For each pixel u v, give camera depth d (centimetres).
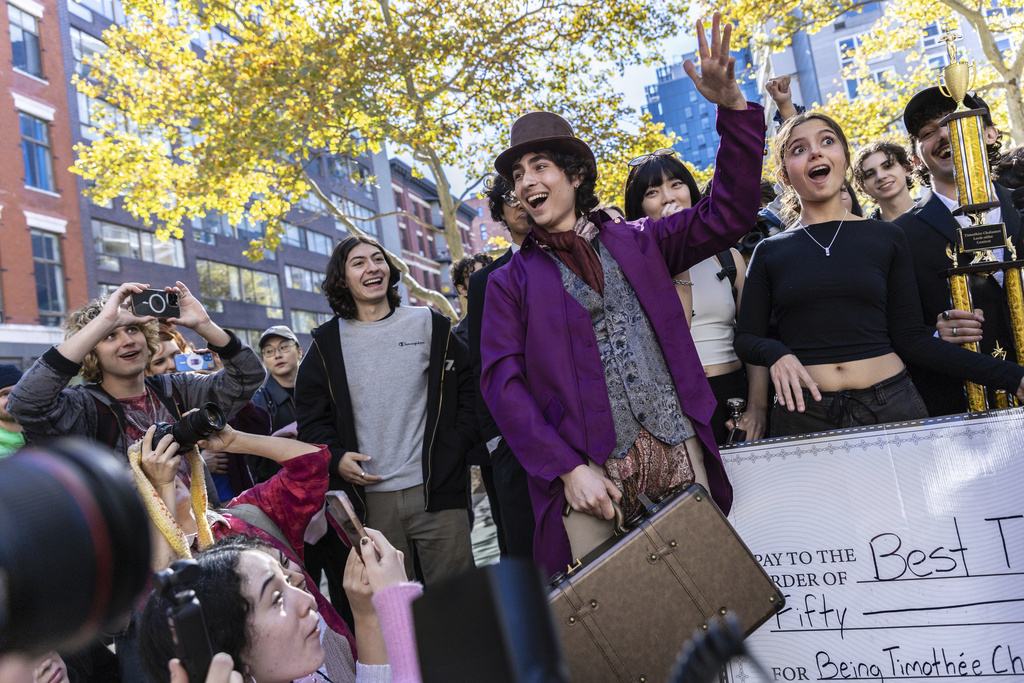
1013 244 312
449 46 1340
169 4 1491
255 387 315
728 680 242
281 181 1458
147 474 212
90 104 2195
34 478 42
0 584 39
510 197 300
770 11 1419
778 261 287
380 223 3912
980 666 229
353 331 358
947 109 320
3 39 1950
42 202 2020
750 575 200
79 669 198
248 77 1410
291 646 145
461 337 417
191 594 102
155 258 2523
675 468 215
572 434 214
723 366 316
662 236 230
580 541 214
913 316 276
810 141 283
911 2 1544
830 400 271
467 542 347
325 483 264
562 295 222
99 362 283
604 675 191
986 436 237
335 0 1349
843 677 240
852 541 244
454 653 41
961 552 234
